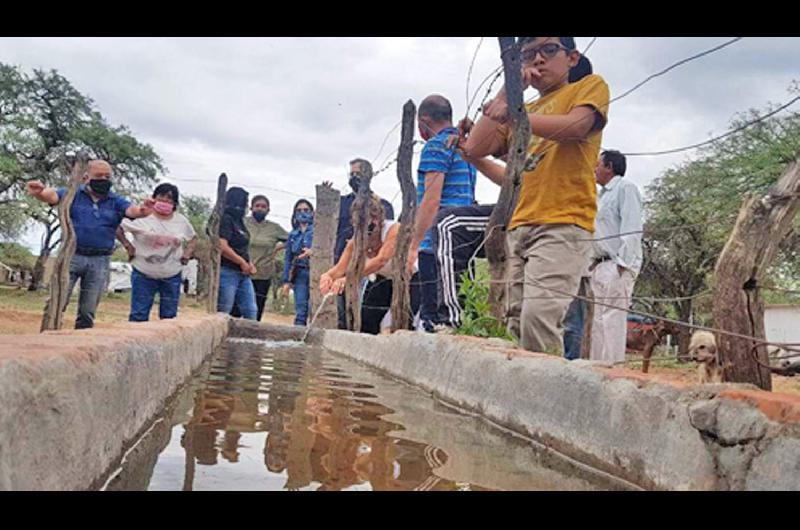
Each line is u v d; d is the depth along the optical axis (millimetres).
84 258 6109
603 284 5633
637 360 3562
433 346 4852
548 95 4746
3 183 29297
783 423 1828
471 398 3883
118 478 2014
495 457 2684
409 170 6434
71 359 1833
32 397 1518
